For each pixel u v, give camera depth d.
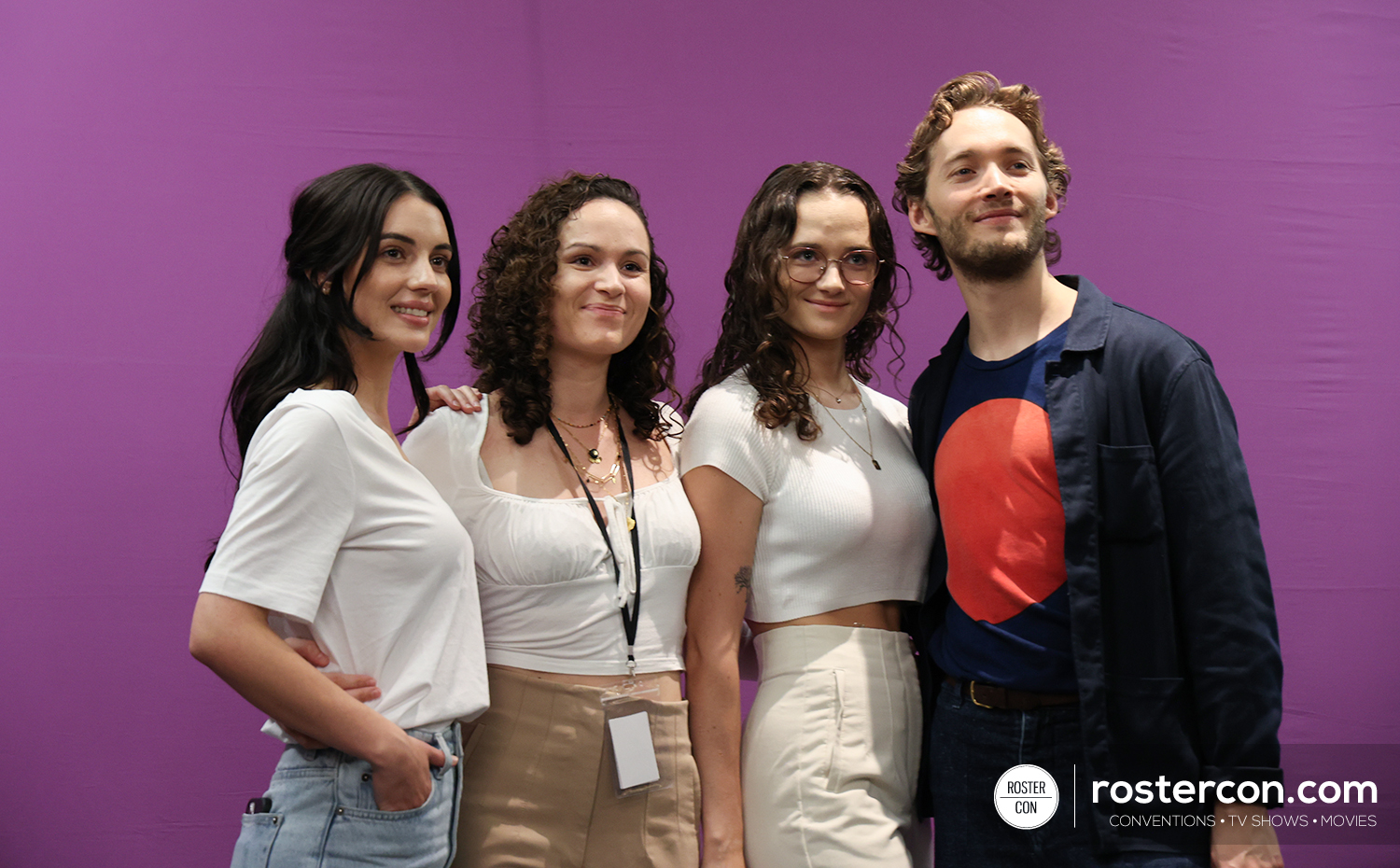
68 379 2.89
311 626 1.66
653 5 3.13
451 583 1.73
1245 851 1.77
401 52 3.03
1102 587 1.92
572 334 2.05
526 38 3.08
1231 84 3.26
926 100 3.19
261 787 2.88
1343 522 3.21
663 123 3.12
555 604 1.92
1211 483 1.84
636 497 2.05
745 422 2.14
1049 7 3.23
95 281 2.91
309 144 2.99
